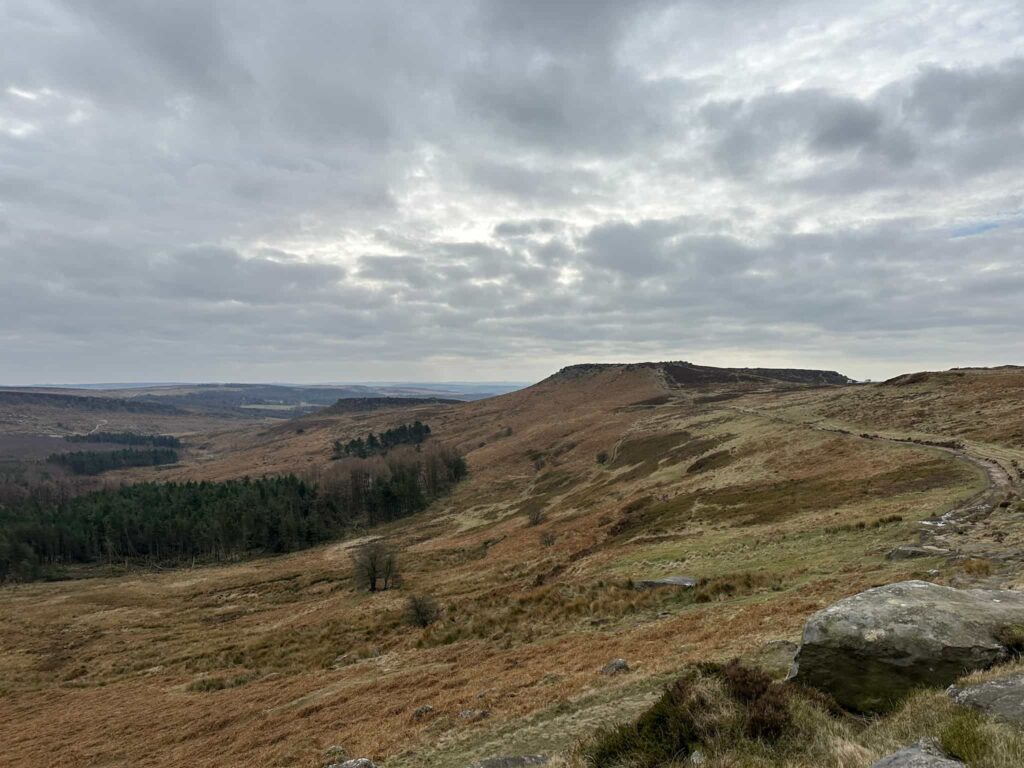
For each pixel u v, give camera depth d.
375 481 165.38
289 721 25.23
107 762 27.39
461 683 23.61
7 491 191.50
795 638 16.55
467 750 14.80
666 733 9.98
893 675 10.23
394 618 48.03
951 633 10.38
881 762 7.28
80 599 95.19
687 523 52.53
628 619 28.81
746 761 8.52
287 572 101.25
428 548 99.38
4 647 69.88
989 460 46.03
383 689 26.14
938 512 32.88
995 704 8.20
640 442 126.81
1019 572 18.38
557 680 19.80
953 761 6.78
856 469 54.66
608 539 58.16
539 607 36.00
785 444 77.62
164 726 31.39
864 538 31.64
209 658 50.41
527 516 100.62
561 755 11.40
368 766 14.56
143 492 172.50
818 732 9.09
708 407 158.00
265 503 143.88
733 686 10.40
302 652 45.88
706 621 22.86
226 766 20.81
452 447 197.38
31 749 32.81
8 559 119.62
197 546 137.50
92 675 54.00
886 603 11.47
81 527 137.50
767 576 28.41
